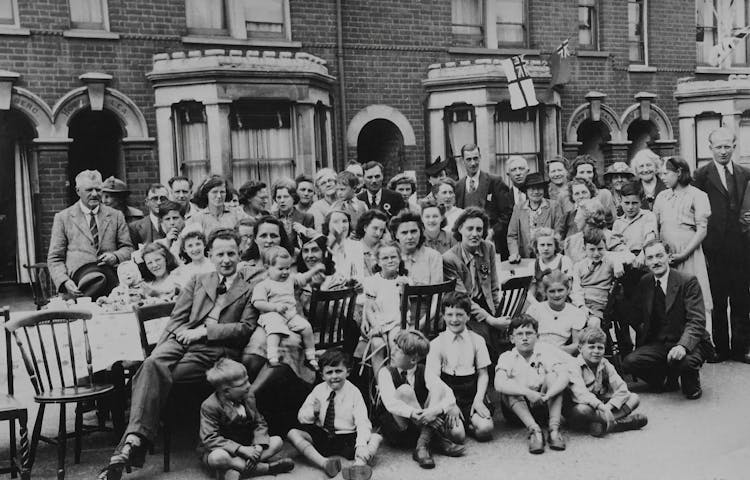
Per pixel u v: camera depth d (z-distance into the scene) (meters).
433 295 6.26
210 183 7.86
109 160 11.80
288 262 5.65
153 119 11.22
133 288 6.32
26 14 10.45
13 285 11.73
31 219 11.30
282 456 5.36
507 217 9.62
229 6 11.93
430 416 5.23
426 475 5.00
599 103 15.12
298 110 11.48
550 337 6.25
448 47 13.67
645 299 6.65
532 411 5.90
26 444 4.86
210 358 5.36
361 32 12.97
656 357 6.50
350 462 5.26
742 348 7.55
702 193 7.41
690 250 7.37
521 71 12.59
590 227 7.02
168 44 11.34
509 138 13.65
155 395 5.04
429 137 13.55
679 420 5.91
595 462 5.13
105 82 10.85
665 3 16.02
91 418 6.38
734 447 5.28
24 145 11.15
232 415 5.04
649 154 8.64
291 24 12.37
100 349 5.54
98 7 10.98
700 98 15.90
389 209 9.08
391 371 5.51
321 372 5.36
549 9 14.66
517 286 6.59
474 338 5.80
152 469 5.21
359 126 12.98
